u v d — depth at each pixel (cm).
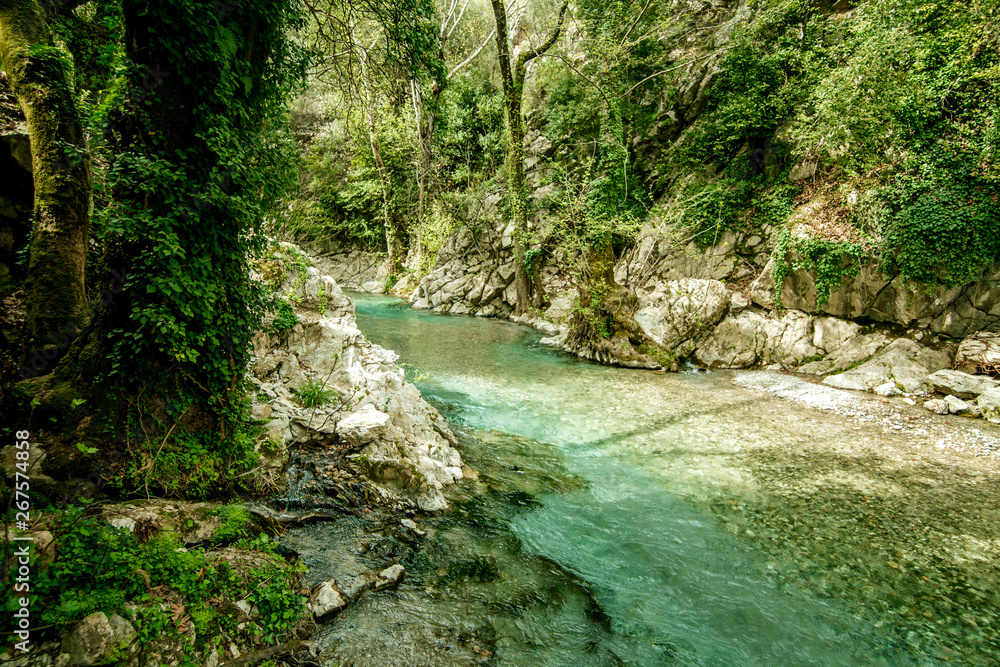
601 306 1669
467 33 3164
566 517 669
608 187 1745
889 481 817
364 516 590
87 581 366
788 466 866
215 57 515
